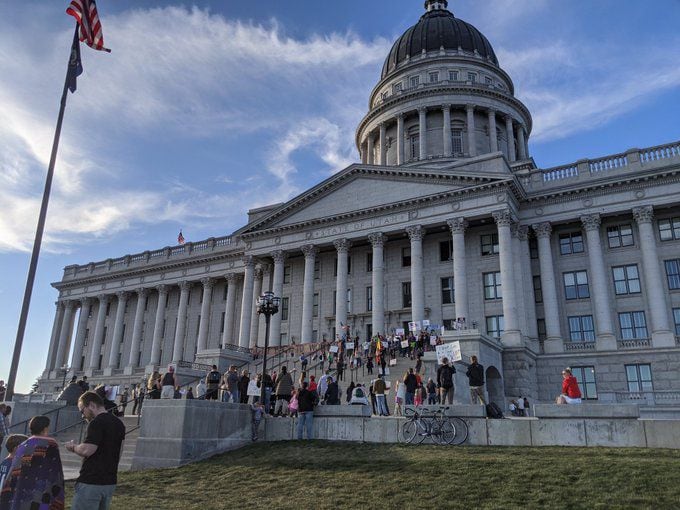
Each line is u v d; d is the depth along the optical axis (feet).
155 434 63.98
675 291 141.08
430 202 160.76
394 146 242.78
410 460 56.59
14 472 27.50
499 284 156.87
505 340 139.95
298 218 183.42
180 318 226.58
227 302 216.54
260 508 45.91
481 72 253.65
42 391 252.83
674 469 48.14
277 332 181.88
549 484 47.14
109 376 233.55
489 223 160.45
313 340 179.73
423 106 233.55
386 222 166.50
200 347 217.77
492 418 64.80
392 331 165.99
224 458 64.28
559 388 143.23
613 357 139.74
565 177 157.69
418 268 158.40
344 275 169.37
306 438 70.90
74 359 250.37
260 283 199.11
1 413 52.95
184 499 49.70
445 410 66.59
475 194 154.71
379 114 247.50
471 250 162.50
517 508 42.63
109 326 253.44
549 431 61.16
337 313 166.40
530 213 158.71
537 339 149.79
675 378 132.36
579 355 143.13
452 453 58.49
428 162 219.20
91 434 29.04
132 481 56.18
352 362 126.00
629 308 145.18
